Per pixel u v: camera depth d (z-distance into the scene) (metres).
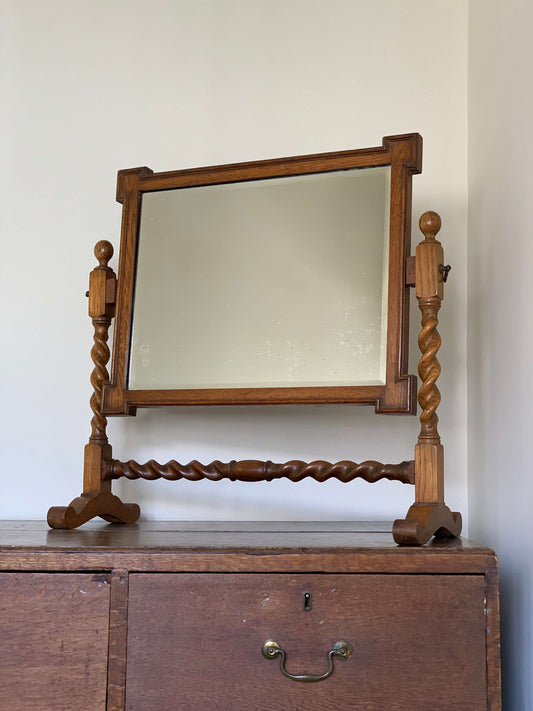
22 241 1.64
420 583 0.97
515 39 1.23
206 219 1.34
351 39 1.62
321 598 0.98
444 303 1.52
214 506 1.53
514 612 1.16
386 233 1.22
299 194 1.29
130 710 0.98
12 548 1.02
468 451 1.48
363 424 1.51
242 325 1.28
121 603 1.00
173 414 1.56
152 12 1.66
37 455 1.58
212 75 1.64
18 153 1.66
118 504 1.37
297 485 1.52
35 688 1.00
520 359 1.15
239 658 0.98
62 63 1.67
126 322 1.34
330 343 1.22
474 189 1.49
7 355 1.61
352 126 1.59
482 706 0.95
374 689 0.96
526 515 1.11
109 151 1.64
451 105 1.57
